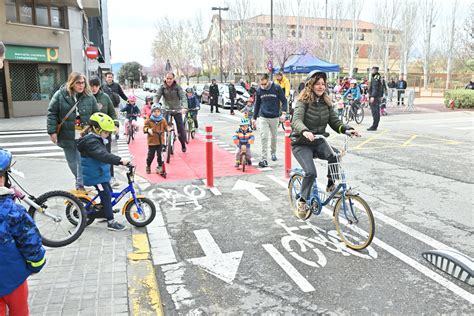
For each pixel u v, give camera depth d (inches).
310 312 141.8
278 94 362.0
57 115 240.5
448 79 1817.2
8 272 100.0
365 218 184.2
